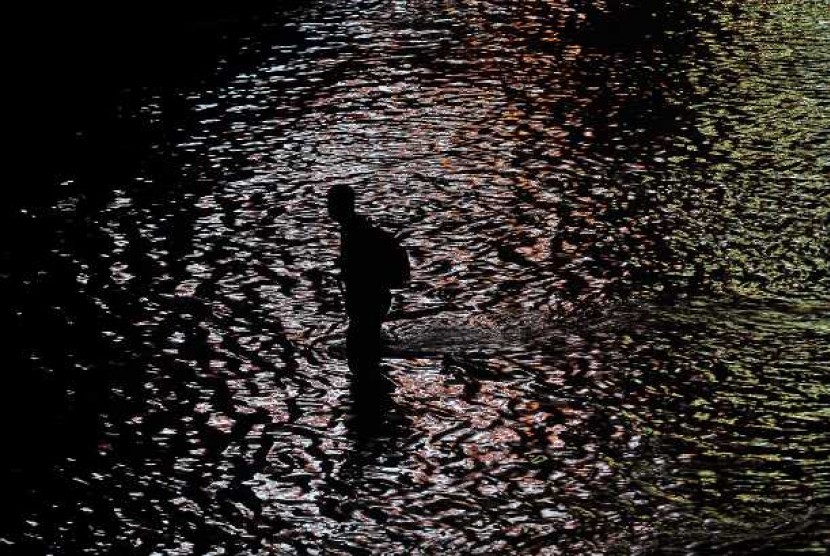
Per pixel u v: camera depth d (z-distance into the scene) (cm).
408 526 1133
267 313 1623
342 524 1138
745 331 1539
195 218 1958
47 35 3098
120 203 2028
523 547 1092
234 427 1330
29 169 2200
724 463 1234
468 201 2023
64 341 1536
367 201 2023
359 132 2386
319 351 1518
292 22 3303
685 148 2277
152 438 1306
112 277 1733
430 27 3266
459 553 1084
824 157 2216
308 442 1296
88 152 2286
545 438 1295
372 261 1459
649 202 2003
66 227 1923
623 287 1678
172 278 1730
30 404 1378
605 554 1077
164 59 2928
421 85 2709
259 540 1112
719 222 1911
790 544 1085
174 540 1114
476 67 2862
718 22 3331
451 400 1385
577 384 1416
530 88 2688
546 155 2247
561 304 1630
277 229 1912
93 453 1274
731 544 1088
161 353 1506
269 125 2431
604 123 2436
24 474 1234
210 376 1449
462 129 2405
